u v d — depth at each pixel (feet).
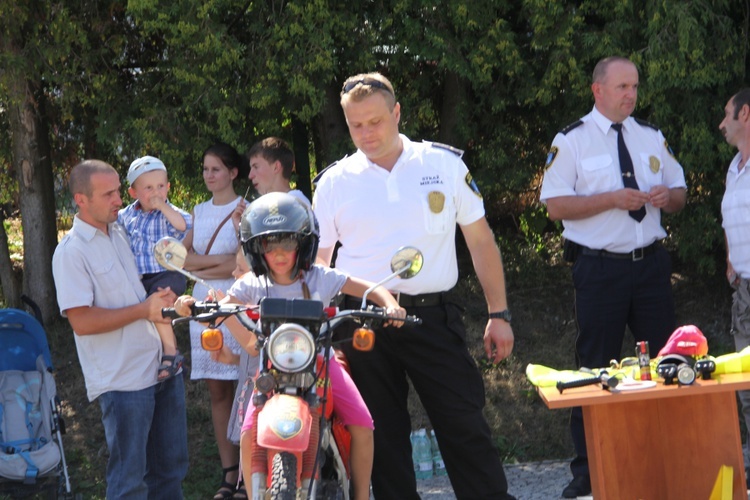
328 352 11.35
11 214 32.78
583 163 18.19
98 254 15.71
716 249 27.04
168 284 18.88
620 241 17.80
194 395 24.58
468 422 14.46
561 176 18.28
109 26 25.43
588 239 17.98
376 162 14.56
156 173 18.88
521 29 25.82
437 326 14.37
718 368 13.51
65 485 18.49
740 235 17.78
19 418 18.10
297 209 11.85
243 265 15.30
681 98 24.22
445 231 14.39
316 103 23.91
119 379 15.61
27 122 26.76
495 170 27.32
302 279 12.39
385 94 14.12
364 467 12.22
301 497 10.30
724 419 13.98
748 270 17.71
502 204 29.73
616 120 18.22
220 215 20.07
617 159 18.16
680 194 18.75
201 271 19.49
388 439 14.62
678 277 28.71
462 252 30.45
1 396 18.24
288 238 11.71
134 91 25.57
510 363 25.31
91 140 28.12
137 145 25.31
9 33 24.48
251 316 11.96
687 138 24.20
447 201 14.38
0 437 17.92
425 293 14.35
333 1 24.08
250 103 24.03
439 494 19.27
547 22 23.72
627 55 23.97
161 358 16.14
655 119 24.34
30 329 19.08
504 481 14.74
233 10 24.48
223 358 13.10
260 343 11.34
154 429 16.66
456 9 23.79
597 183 18.10
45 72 24.70
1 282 30.58
